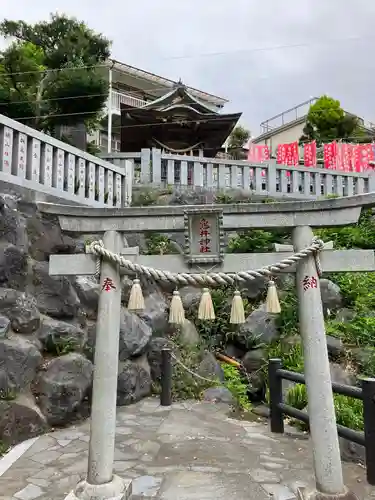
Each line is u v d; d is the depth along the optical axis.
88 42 12.68
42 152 6.49
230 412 5.95
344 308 7.96
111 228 3.55
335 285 8.28
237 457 4.32
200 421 5.53
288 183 11.49
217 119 16.27
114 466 4.07
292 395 5.61
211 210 3.41
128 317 6.59
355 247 9.42
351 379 6.08
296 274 3.38
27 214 5.89
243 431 5.16
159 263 3.48
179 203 10.26
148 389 6.72
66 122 11.56
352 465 4.16
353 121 24.08
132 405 6.23
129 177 8.74
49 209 3.65
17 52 11.05
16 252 5.39
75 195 7.00
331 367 6.25
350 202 3.26
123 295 6.93
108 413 3.23
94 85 10.89
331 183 11.73
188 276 3.32
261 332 7.56
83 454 4.34
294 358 6.65
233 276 3.28
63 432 5.00
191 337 7.61
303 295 3.29
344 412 4.84
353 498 2.97
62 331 5.57
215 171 11.00
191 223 3.47
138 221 3.53
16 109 10.90
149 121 16.61
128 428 5.21
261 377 6.94
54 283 5.83
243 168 11.11
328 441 3.06
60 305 5.82
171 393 6.55
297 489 3.27
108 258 3.41
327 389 3.14
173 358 6.82
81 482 3.26
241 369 7.35
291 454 4.41
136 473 3.92
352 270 3.30
